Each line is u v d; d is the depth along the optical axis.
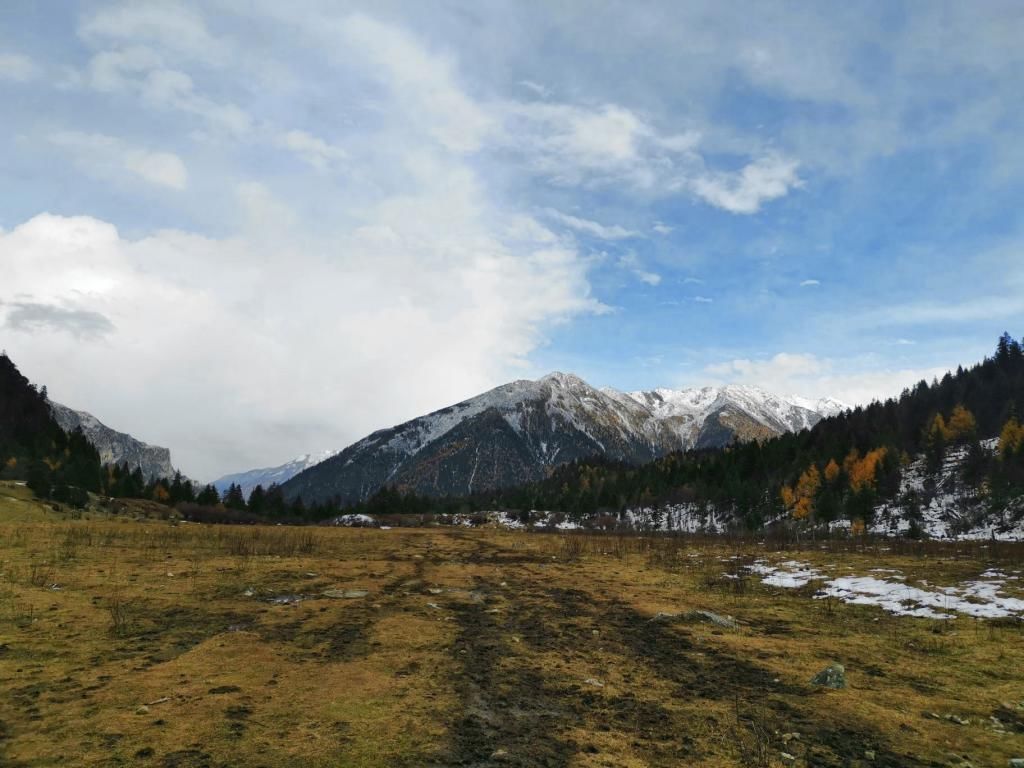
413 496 159.75
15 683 10.86
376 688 11.46
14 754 7.99
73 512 59.47
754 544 56.50
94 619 15.91
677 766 8.59
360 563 31.86
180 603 18.55
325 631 15.93
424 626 17.16
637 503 135.75
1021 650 15.42
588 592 25.44
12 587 19.09
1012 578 25.52
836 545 53.41
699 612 19.56
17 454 96.75
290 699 10.64
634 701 11.47
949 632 17.64
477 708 10.73
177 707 9.98
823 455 122.12
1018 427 87.75
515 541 58.25
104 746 8.35
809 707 11.27
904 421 134.00
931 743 9.67
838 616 20.70
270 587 22.31
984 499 80.12
